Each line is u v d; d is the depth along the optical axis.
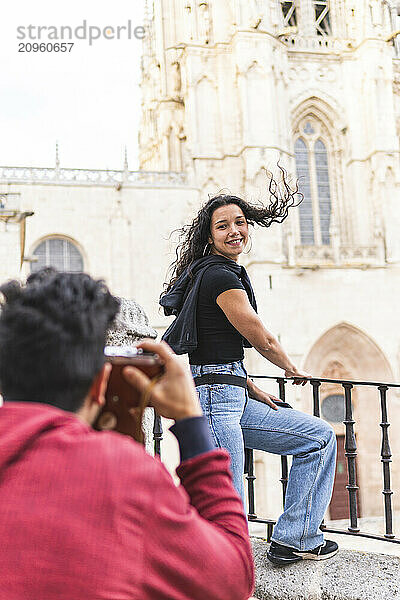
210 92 41.44
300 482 4.03
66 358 1.46
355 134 42.88
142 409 1.67
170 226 39.62
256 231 37.84
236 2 40.94
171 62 48.84
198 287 3.82
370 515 37.69
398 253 39.88
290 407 4.30
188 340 3.73
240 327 3.72
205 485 1.62
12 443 1.38
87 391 1.55
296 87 42.66
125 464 1.42
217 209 4.11
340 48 43.81
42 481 1.36
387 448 4.60
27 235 37.69
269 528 4.87
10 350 1.46
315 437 4.01
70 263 38.44
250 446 4.16
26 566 1.30
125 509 1.36
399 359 38.78
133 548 1.35
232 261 4.05
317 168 43.09
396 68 45.72
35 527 1.32
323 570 4.01
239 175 40.34
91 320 1.51
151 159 55.44
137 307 5.00
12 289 1.56
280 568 4.07
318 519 4.03
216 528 1.56
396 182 41.31
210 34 42.25
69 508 1.34
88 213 38.81
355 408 38.94
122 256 38.84
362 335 38.66
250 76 40.31
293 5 45.56
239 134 40.41
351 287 38.78
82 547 1.31
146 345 1.74
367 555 4.21
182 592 1.40
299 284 38.16
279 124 40.72
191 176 40.44
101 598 1.30
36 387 1.48
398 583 3.82
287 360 4.04
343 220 42.84
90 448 1.41
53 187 38.53
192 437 1.66
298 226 41.66
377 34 42.78
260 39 40.75
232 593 1.48
